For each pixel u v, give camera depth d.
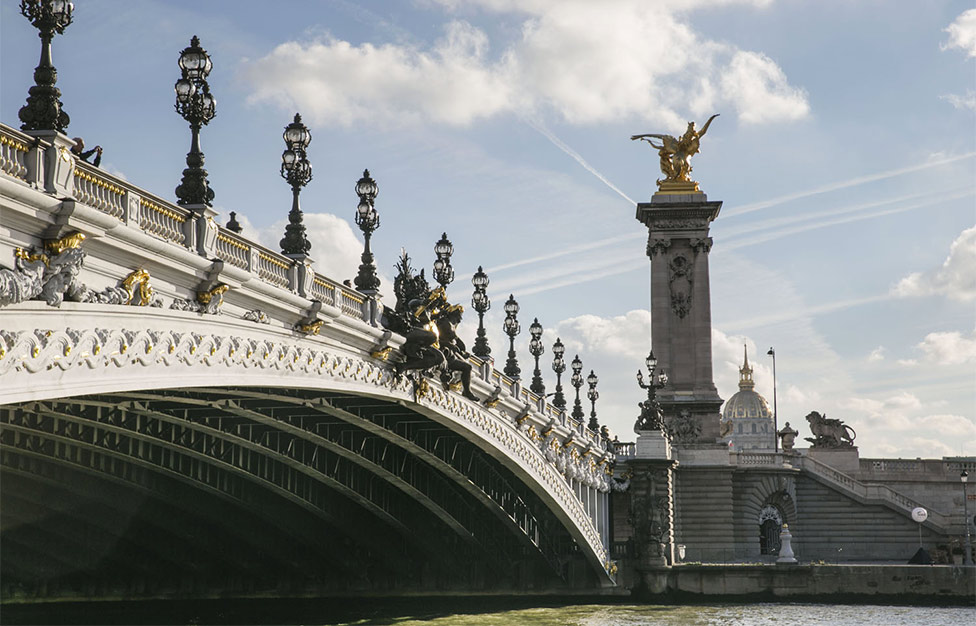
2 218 24.36
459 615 77.12
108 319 28.50
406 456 69.62
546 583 93.88
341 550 81.50
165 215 31.75
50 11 26.23
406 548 86.00
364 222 49.31
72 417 44.81
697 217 139.38
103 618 68.75
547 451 78.25
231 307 35.97
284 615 73.50
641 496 99.25
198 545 75.12
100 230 27.12
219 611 74.94
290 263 40.12
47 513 66.88
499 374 67.88
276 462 64.12
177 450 53.97
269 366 38.88
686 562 111.75
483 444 66.31
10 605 74.94
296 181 41.47
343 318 43.72
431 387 55.50
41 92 26.05
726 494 126.75
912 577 95.25
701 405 134.75
